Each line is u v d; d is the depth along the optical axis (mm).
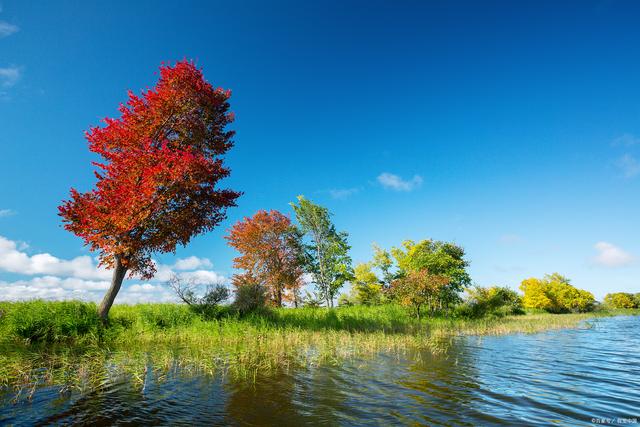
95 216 15547
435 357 11172
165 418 5629
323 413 5844
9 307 15016
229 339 14680
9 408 6039
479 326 23109
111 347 12742
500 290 45656
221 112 20516
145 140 17500
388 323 21906
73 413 5820
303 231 41000
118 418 5617
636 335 19594
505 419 5566
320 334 16484
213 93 19438
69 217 15914
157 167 15609
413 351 12352
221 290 19859
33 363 9547
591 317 42781
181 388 7312
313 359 10523
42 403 6305
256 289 20578
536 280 60688
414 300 27188
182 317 18000
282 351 11938
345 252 39562
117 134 17109
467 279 32594
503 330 21031
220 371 8891
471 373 8820
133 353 11352
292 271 39656
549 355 11898
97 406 6176
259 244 39125
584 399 6660
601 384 7848
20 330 13406
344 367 9461
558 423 5402
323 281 39031
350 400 6539
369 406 6203
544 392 7125
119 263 16828
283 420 5551
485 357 11266
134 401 6453
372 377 8336
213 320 18016
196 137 19203
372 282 41656
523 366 9828
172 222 17172
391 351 12312
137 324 16453
